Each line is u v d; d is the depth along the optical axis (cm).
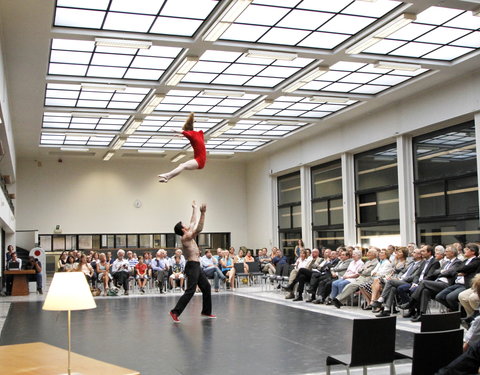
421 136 1755
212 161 2988
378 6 1128
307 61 1450
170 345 885
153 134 2283
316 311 1285
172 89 1659
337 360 554
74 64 1444
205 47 1316
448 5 1118
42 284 2128
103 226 2820
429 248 1159
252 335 966
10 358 480
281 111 1972
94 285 1909
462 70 1497
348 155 2117
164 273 1920
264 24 1214
